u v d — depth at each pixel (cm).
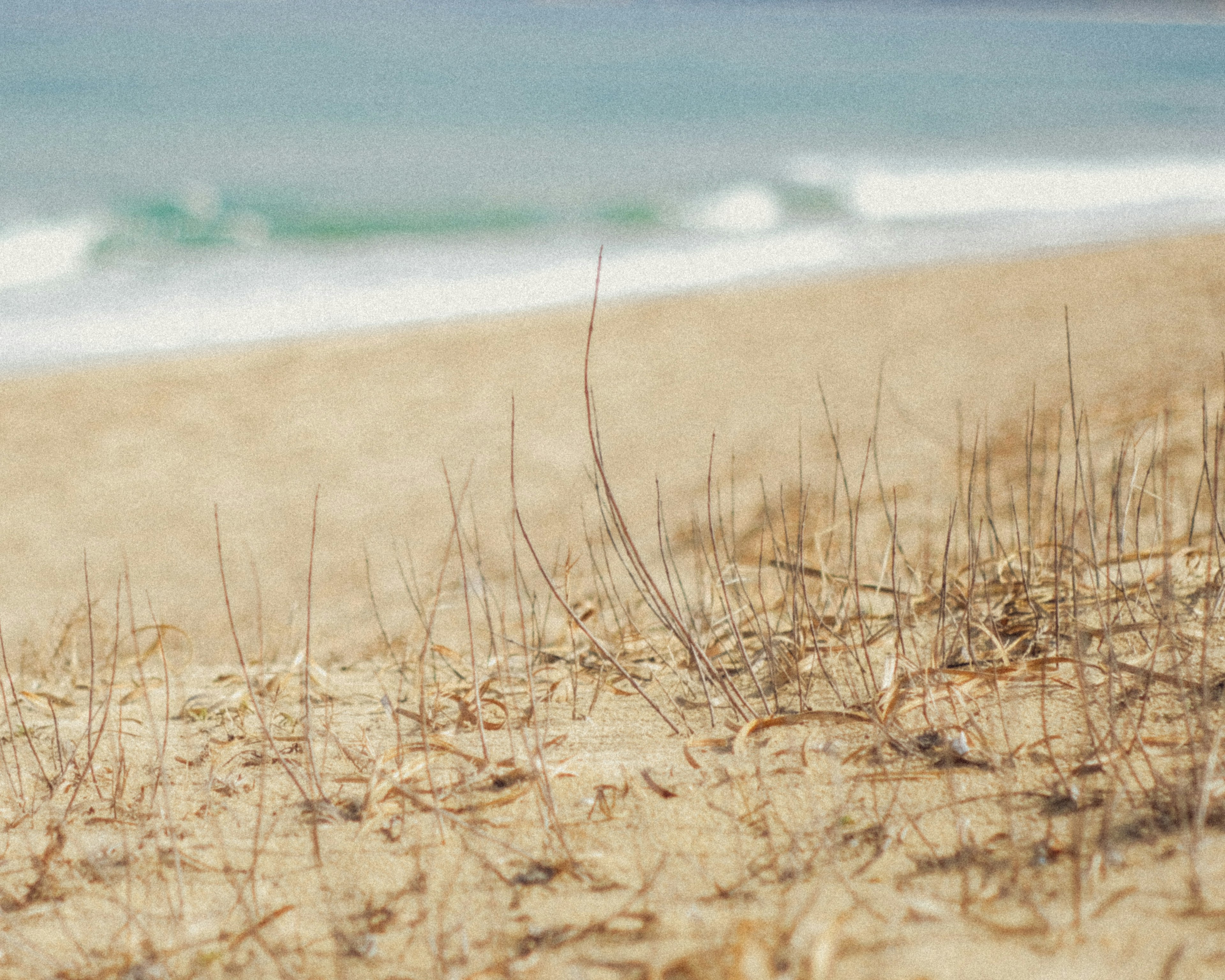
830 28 5744
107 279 1219
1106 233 1376
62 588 546
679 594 375
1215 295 892
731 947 152
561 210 1653
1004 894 166
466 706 254
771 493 540
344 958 169
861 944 156
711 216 1608
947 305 990
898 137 2522
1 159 1938
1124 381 636
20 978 169
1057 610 248
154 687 301
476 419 771
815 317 982
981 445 538
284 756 240
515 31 4791
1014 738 212
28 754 253
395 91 2948
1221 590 257
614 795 210
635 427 725
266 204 1661
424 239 1455
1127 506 266
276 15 4881
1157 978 144
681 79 3422
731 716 241
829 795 201
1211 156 2152
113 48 3384
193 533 613
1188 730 197
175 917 183
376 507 630
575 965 160
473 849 196
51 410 820
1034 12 9694
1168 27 7519
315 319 1059
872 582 333
